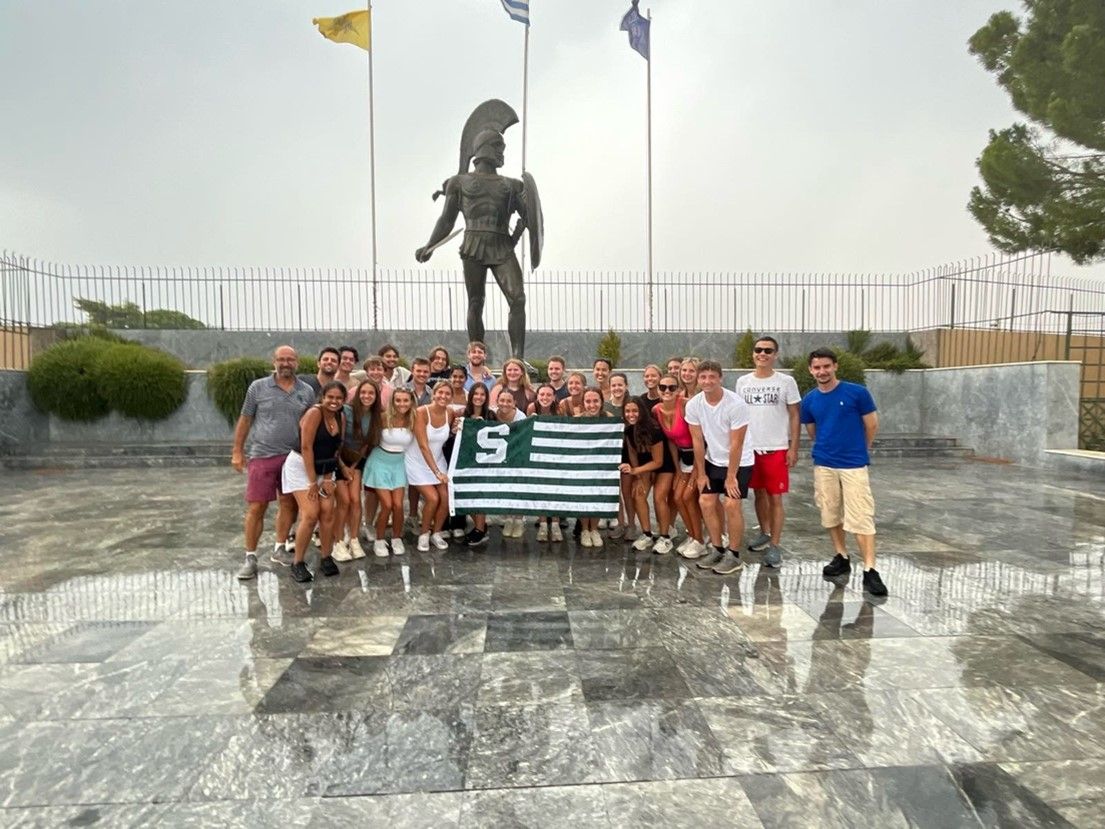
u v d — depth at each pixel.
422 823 2.40
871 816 2.44
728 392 5.39
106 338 18.70
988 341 17.77
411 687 3.47
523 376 7.23
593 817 2.44
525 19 17.44
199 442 14.55
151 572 5.67
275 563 5.93
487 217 13.37
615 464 6.36
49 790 2.60
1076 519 7.83
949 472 12.23
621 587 5.18
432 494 6.23
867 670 3.67
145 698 3.35
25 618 4.53
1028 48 16.09
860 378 16.33
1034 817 2.42
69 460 13.02
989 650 3.94
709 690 3.43
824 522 5.38
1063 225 16.16
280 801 2.53
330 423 5.38
